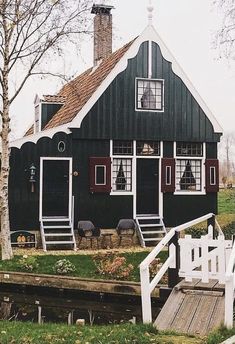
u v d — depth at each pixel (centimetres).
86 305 1194
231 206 2919
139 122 1820
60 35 1387
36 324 877
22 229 1661
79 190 1738
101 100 1772
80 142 1745
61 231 1688
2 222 1407
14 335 761
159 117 1847
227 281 742
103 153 1777
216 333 711
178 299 864
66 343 702
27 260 1305
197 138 1892
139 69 1827
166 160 1844
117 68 1797
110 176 1767
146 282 791
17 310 1135
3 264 1328
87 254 1515
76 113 1788
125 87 1808
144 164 1828
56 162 1714
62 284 1208
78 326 847
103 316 1088
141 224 1783
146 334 729
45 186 1695
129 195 1795
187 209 1867
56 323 966
